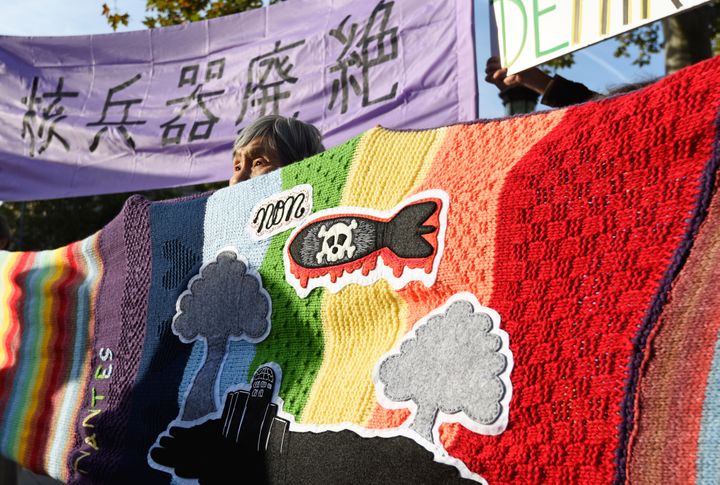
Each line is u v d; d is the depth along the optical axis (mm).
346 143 1472
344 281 1351
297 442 1331
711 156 862
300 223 1503
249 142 1993
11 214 15133
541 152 1061
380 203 1324
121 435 1917
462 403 1047
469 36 2721
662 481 798
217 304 1706
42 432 2381
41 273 2596
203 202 1863
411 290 1204
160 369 1833
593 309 930
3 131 4062
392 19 2953
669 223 883
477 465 1000
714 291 808
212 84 3643
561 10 2018
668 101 912
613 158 957
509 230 1063
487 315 1057
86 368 2199
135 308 1997
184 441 1660
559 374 941
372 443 1168
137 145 3795
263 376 1477
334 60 3166
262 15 3498
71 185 3898
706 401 781
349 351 1325
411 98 2863
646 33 5898
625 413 856
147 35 3850
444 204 1182
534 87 2180
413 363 1160
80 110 3932
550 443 927
